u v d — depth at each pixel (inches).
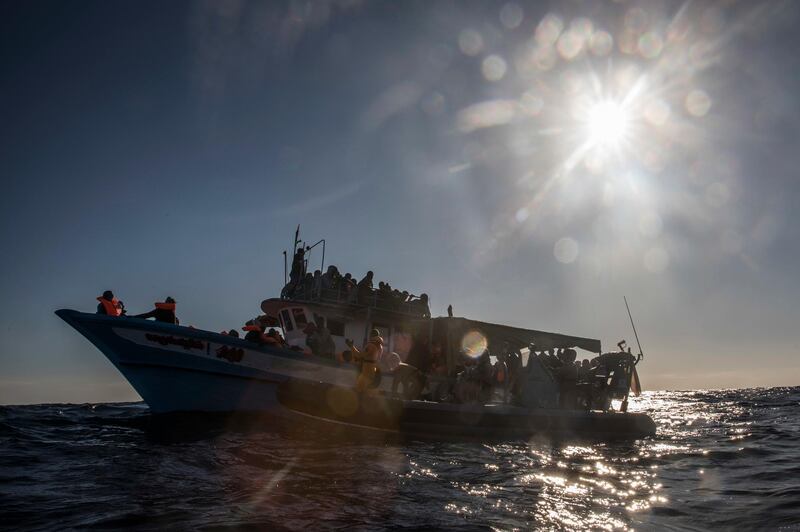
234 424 536.7
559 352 663.1
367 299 644.1
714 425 824.9
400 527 230.8
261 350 560.1
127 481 302.2
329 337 611.8
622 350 679.1
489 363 607.2
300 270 711.7
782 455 484.7
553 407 628.7
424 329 650.8
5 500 260.2
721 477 376.2
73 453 386.0
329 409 507.8
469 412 552.7
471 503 279.9
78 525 221.9
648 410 1373.0
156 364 531.8
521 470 388.5
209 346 543.2
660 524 251.8
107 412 701.9
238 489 288.8
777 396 2090.3
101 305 544.4
